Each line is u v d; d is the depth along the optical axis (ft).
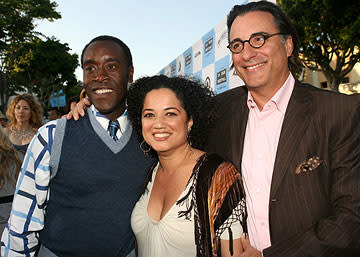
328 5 36.29
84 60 5.21
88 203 5.04
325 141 4.59
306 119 4.78
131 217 5.05
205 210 4.30
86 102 5.44
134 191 5.23
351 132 4.46
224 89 11.66
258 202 5.08
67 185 5.05
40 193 5.07
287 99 5.19
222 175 4.44
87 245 5.08
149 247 4.65
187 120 4.99
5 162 8.07
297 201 4.61
